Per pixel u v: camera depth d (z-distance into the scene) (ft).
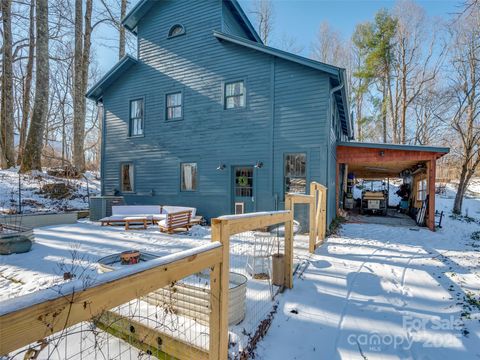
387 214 41.34
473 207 47.44
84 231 24.71
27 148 41.29
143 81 34.30
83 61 47.55
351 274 14.42
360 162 31.48
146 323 8.31
